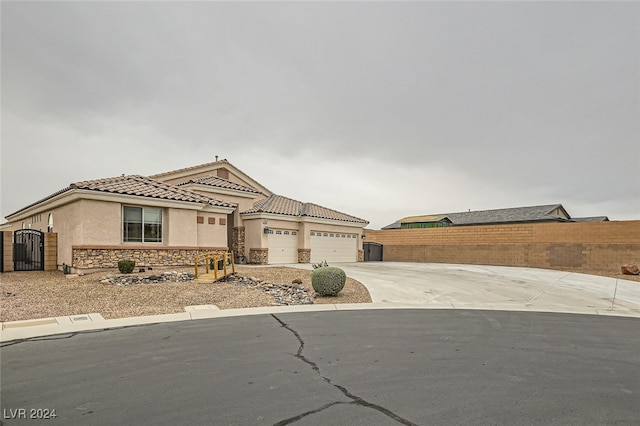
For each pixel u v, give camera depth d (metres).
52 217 17.25
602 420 3.61
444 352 6.01
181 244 17.05
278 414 3.67
